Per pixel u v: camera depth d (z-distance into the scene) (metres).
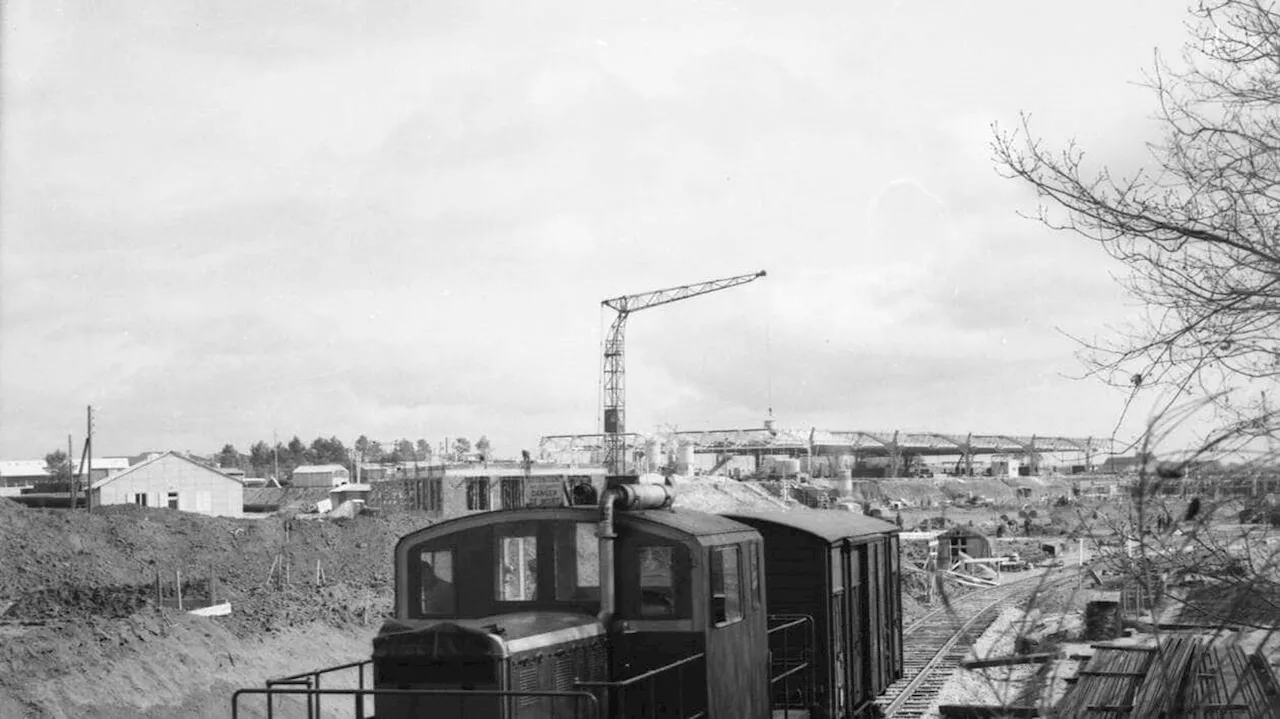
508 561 11.20
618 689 10.96
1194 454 8.18
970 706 17.25
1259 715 10.07
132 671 19.22
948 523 70.50
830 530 17.83
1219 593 8.94
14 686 17.31
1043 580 10.64
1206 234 9.42
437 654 9.88
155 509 43.19
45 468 94.62
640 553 11.23
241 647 22.42
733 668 11.81
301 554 41.31
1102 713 12.48
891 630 21.62
